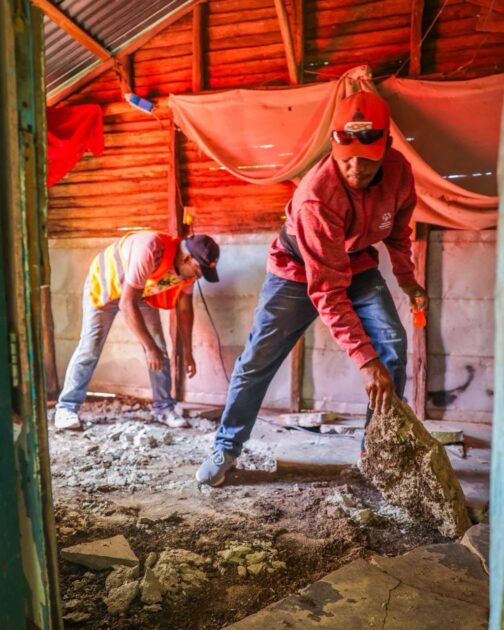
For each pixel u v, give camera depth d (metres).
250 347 2.87
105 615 1.78
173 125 4.65
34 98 1.20
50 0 3.74
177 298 4.21
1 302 1.15
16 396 1.20
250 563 2.08
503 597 0.95
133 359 4.94
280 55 4.43
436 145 4.09
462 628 1.66
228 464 2.94
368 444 2.50
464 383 4.26
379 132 2.21
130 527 2.41
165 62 4.66
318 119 4.20
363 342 2.25
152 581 1.88
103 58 4.55
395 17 4.17
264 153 4.39
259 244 4.59
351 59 4.29
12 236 1.15
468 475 3.04
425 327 4.28
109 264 3.92
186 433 4.01
